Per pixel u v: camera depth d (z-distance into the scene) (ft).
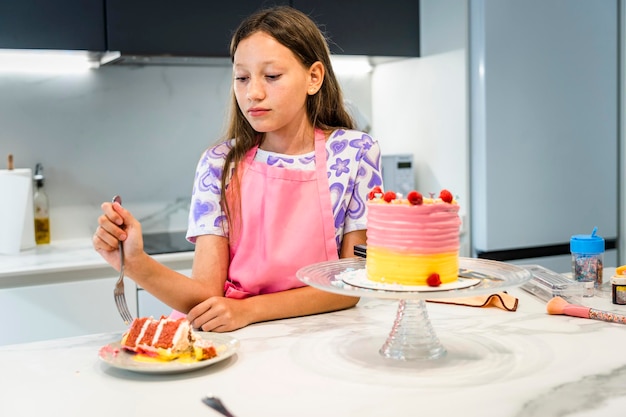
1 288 7.30
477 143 9.09
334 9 9.16
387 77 10.61
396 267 3.63
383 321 4.38
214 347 3.51
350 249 4.92
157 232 9.65
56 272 7.48
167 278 4.31
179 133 9.72
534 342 3.85
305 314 4.53
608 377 3.28
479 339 3.93
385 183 9.75
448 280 3.67
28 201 8.49
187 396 3.10
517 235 9.23
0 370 3.51
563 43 9.33
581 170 9.61
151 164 9.60
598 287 5.04
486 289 3.39
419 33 9.85
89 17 7.95
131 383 3.28
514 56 9.01
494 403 2.98
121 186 9.45
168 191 9.73
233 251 4.84
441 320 4.38
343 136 5.00
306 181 4.78
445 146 9.53
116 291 4.14
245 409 2.93
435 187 9.80
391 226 3.64
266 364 3.51
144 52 8.20
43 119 8.98
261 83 4.54
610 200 9.89
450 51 9.30
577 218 9.64
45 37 7.79
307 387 3.18
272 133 4.99
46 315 7.42
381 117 10.82
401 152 10.45
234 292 4.72
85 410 2.96
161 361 3.43
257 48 4.51
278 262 4.67
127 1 8.09
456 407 2.93
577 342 3.84
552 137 9.35
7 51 7.73
